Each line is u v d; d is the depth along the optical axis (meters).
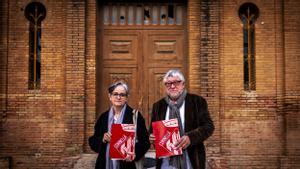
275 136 9.78
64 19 9.88
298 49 9.83
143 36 10.18
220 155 9.50
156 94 10.09
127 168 4.74
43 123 9.75
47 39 9.88
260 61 9.93
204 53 9.72
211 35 9.75
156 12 10.24
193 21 9.79
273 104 9.85
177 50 10.17
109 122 4.92
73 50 9.69
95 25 9.83
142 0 10.19
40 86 9.89
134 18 10.21
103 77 10.10
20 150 9.70
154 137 4.76
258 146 9.75
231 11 9.96
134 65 10.15
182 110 4.90
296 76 9.78
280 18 9.98
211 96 9.66
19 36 9.90
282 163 9.57
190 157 4.77
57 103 9.79
